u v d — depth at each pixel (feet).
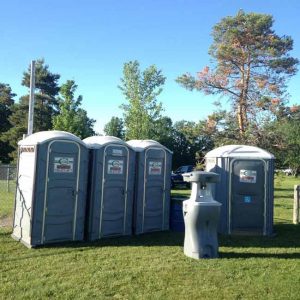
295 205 45.55
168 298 19.86
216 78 89.81
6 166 84.12
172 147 205.46
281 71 92.02
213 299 19.84
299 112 82.79
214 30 93.61
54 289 20.75
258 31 90.79
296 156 82.02
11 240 32.24
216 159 37.99
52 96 188.44
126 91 116.06
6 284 21.43
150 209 36.91
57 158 31.27
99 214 33.47
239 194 37.09
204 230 27.63
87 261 26.30
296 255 29.01
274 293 20.80
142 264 25.66
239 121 84.58
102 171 33.68
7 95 218.18
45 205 30.68
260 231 36.94
